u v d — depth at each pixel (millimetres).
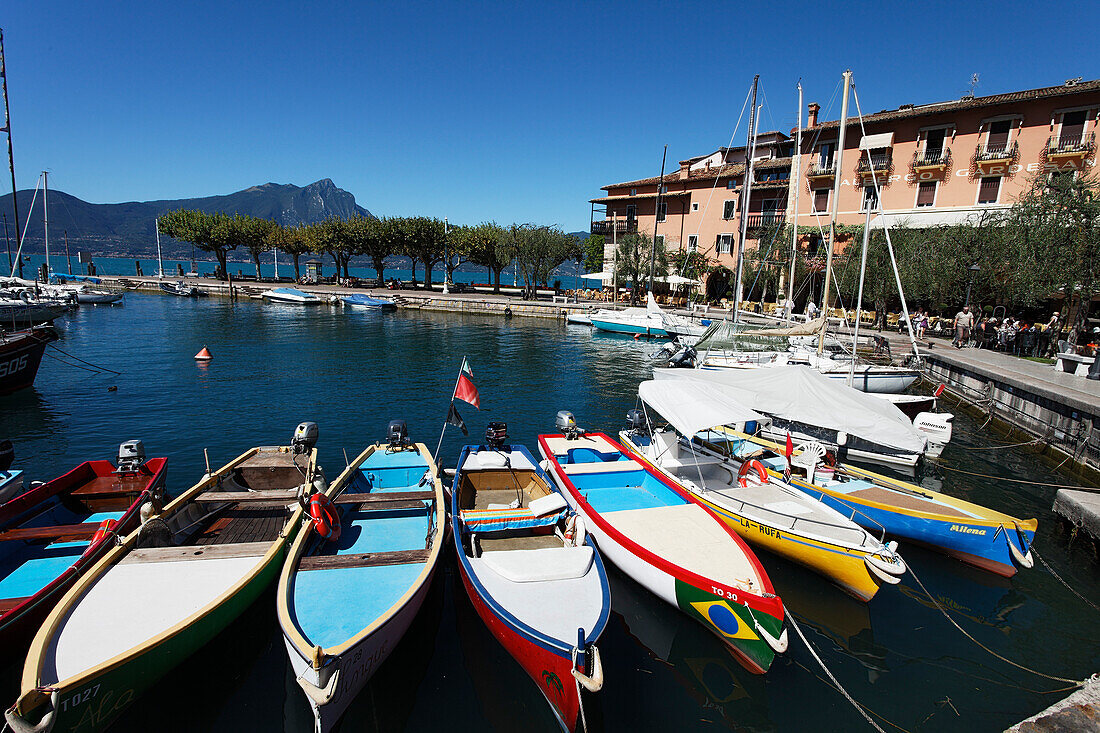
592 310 47375
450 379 24562
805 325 21609
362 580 7273
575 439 13234
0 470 10273
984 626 8672
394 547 8500
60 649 5887
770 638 7129
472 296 63969
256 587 7301
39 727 5051
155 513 8500
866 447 15500
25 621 6574
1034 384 17344
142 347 30594
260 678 7113
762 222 47531
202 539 8703
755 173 48875
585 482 11180
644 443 14422
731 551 8562
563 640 6422
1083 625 8758
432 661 7562
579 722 6223
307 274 83000
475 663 7555
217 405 19250
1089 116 34312
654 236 50406
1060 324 27828
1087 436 14469
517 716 6734
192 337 34906
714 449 13305
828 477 12148
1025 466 15617
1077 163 34594
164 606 6605
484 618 7445
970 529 10023
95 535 7930
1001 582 9875
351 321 46594
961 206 38594
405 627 6930
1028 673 7688
